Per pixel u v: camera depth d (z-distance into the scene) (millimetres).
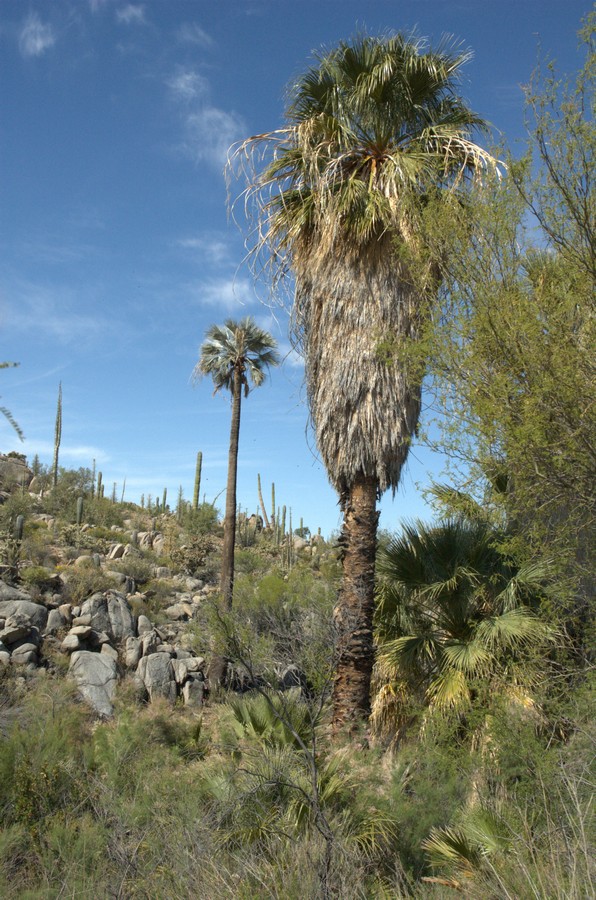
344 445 9508
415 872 5391
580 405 5816
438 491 6684
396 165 9352
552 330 5879
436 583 8875
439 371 6539
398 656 8867
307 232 10477
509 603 8234
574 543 6195
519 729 5750
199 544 31109
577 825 3957
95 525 34000
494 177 6809
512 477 6289
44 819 6906
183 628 21500
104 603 19766
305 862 4434
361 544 9453
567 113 5688
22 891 5707
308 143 10023
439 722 6688
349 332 9562
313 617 11617
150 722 10844
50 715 10711
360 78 10070
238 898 4098
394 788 6090
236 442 22125
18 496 31656
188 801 6082
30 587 19422
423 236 7410
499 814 4879
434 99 10367
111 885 4992
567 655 6297
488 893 4082
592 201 5797
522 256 6461
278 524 43562
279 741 7508
